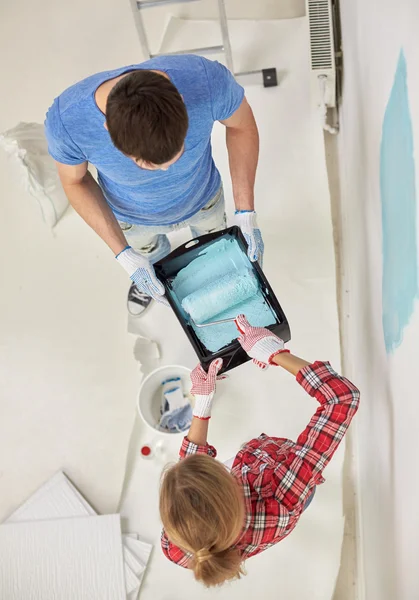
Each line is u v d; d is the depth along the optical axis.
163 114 1.00
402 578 1.24
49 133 1.29
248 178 1.64
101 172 1.50
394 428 1.41
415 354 1.16
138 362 2.26
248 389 2.16
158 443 2.15
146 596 1.98
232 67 2.49
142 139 1.01
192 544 1.05
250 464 1.34
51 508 2.11
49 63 2.74
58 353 2.31
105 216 1.61
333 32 2.26
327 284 2.26
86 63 2.72
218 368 1.45
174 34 2.68
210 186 1.71
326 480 2.03
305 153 2.42
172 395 2.12
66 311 2.36
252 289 1.62
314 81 2.31
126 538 2.05
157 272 1.71
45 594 1.99
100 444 2.20
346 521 2.06
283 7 2.71
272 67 2.57
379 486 1.63
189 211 1.73
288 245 2.32
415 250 1.13
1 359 2.33
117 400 2.24
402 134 1.20
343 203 2.34
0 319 2.38
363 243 1.90
